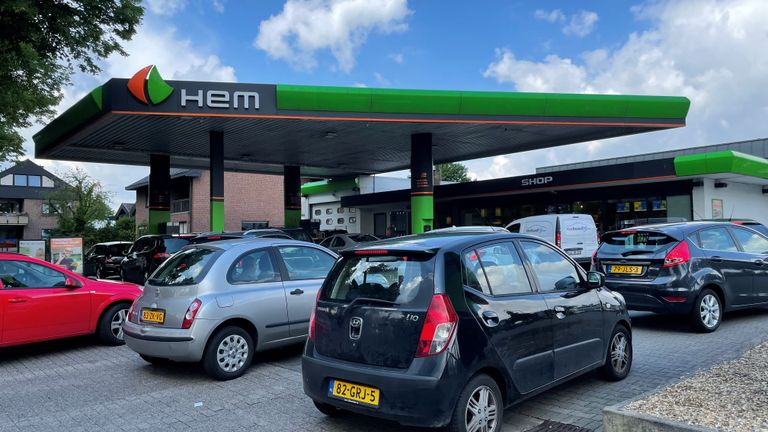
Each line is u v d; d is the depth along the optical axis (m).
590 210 21.33
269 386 5.89
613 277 8.22
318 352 4.42
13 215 56.81
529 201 23.31
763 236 8.86
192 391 5.76
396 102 16.20
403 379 3.80
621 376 5.62
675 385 4.65
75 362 7.26
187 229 37.72
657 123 17.53
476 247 4.39
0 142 17.05
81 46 12.53
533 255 4.91
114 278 20.31
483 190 23.19
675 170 17.67
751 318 8.81
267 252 6.91
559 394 5.24
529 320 4.41
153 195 22.77
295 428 4.61
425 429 4.44
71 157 22.94
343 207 29.72
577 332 4.93
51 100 15.04
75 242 16.50
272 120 16.17
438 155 24.66
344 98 15.90
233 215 38.69
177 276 6.40
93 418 5.00
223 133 18.59
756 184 20.69
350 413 4.93
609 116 17.16
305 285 7.03
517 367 4.25
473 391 3.91
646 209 19.75
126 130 17.59
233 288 6.36
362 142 20.89
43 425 4.85
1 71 11.52
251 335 6.46
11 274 7.38
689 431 3.52
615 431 3.88
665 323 8.62
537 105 16.77
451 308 3.89
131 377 6.40
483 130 18.64
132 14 12.73
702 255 7.78
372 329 4.08
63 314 7.63
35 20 11.70
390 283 4.20
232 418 4.90
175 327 6.02
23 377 6.58
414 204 19.23
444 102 16.41
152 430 4.65
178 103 14.96
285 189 26.98
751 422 3.69
